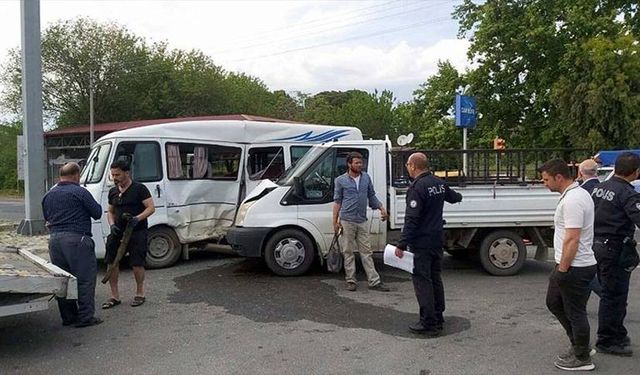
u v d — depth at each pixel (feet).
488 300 25.94
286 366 17.76
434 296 21.11
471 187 30.71
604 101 81.46
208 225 35.53
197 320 22.84
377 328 21.66
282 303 25.32
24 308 18.89
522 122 101.60
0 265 21.71
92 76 132.26
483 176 32.01
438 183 20.77
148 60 144.56
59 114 143.02
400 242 20.45
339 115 219.20
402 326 21.91
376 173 30.60
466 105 65.16
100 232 32.32
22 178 51.16
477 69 100.94
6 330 21.77
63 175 22.36
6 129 175.94
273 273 31.22
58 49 136.05
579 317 16.98
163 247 33.94
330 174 30.86
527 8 95.96
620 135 81.87
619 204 18.30
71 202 21.83
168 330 21.58
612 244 18.35
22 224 49.26
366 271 27.91
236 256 37.68
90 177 33.45
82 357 18.83
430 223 20.58
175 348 19.56
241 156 36.63
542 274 31.89
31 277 18.60
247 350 19.25
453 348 19.36
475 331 21.27
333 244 28.86
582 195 16.55
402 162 31.09
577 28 91.91
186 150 34.83
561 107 87.20
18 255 25.31
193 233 34.91
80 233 21.95
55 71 138.21
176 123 35.06
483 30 97.40
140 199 24.73
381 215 29.32
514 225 31.07
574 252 16.37
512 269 31.55
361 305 24.97
